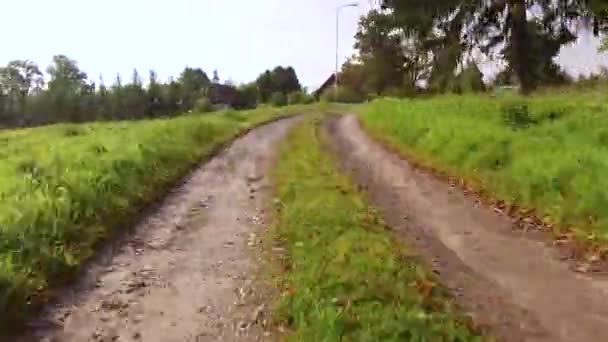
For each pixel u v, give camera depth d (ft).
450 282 22.76
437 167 45.83
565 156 34.32
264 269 25.25
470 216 32.63
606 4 85.81
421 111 67.51
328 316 18.81
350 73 221.66
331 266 23.34
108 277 24.85
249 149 67.31
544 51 96.94
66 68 325.01
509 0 96.32
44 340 19.36
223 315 20.94
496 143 42.27
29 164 43.24
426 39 110.42
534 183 32.94
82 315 21.20
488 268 24.35
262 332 19.54
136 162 43.45
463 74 105.91
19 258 23.56
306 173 45.93
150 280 24.49
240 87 291.79
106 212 32.12
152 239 30.37
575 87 70.38
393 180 43.50
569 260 24.94
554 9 94.99
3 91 327.88
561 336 18.35
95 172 37.32
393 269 22.98
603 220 27.02
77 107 279.08
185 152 57.06
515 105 54.24
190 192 42.47
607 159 31.55
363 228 29.22
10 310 20.43
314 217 31.09
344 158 55.31
